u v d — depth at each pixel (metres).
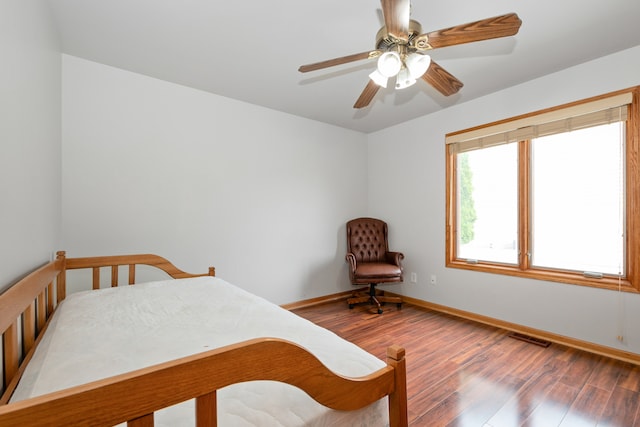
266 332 1.22
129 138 2.54
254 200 3.28
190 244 2.86
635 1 1.68
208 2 1.71
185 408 0.74
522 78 2.65
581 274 2.47
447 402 1.72
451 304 3.35
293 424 0.74
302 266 3.67
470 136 3.13
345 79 2.68
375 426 0.90
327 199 3.93
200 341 1.14
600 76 2.30
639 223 2.16
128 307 1.57
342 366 0.96
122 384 0.49
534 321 2.67
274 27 1.94
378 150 4.23
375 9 1.77
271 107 3.36
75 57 2.31
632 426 1.51
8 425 0.41
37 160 1.50
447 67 2.44
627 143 2.25
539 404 1.69
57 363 0.96
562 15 1.81
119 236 2.49
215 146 3.01
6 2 1.08
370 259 3.96
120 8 1.76
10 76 1.12
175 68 2.49
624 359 2.18
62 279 1.92
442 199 3.44
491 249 3.09
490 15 1.81
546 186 2.70
